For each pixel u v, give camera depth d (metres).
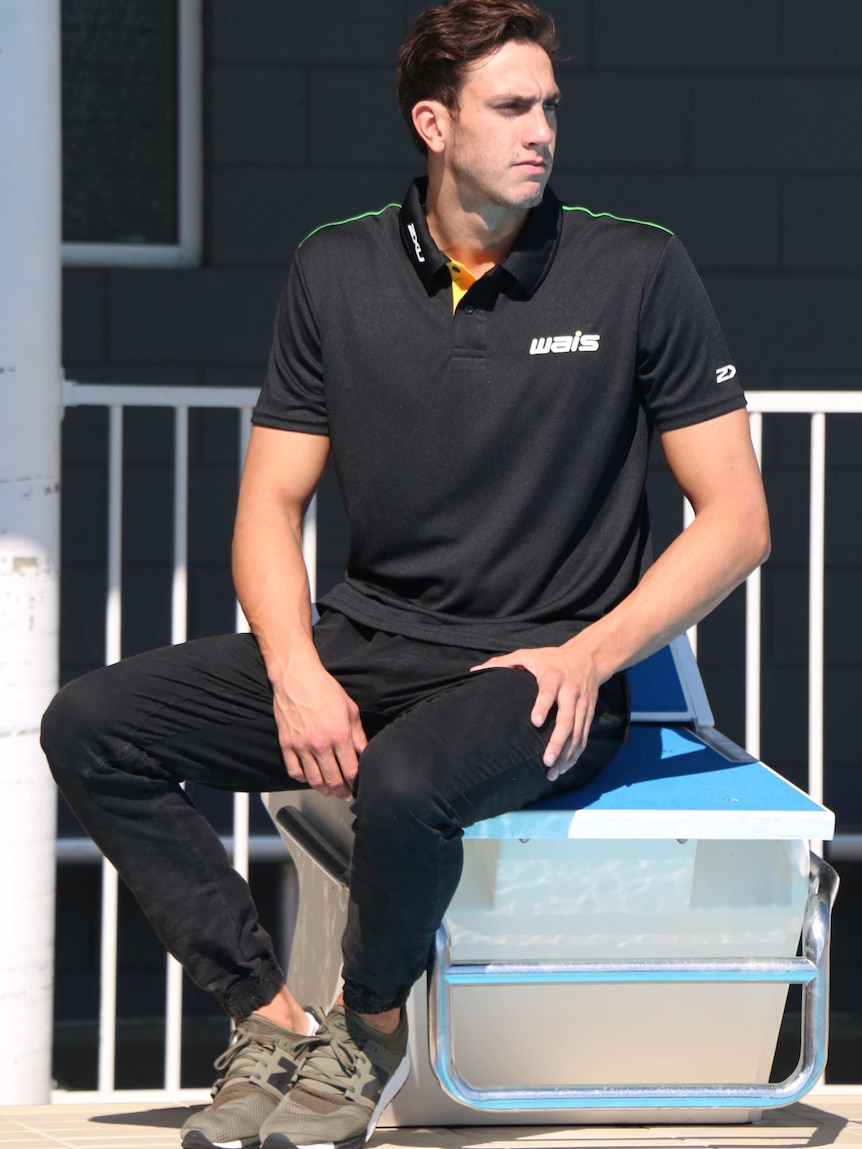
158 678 7.55
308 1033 7.65
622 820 7.29
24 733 10.30
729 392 7.95
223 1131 7.14
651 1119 8.23
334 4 17.59
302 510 8.39
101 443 17.56
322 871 8.90
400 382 7.84
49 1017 10.60
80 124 17.89
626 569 8.11
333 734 7.41
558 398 7.73
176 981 11.30
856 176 18.06
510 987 7.75
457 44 7.66
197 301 17.69
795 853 7.70
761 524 7.83
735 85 17.89
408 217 7.99
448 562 7.87
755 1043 8.05
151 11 17.88
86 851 15.95
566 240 7.96
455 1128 8.11
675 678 9.30
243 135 17.64
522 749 7.03
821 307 18.14
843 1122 8.41
